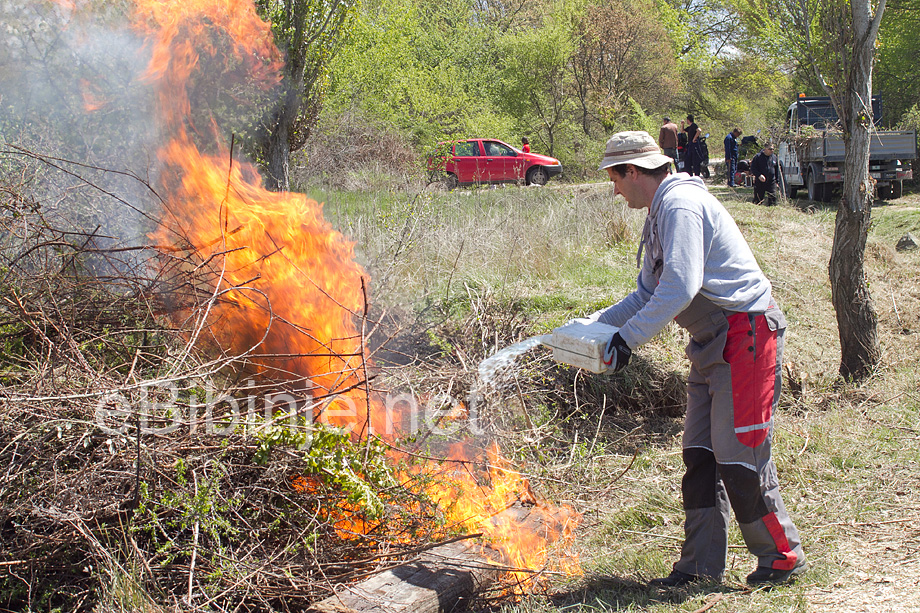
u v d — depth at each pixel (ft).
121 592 7.92
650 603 9.01
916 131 51.65
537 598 9.63
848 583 9.09
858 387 17.51
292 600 9.29
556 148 88.12
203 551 8.86
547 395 15.46
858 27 17.61
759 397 9.09
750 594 8.97
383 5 62.64
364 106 56.59
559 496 12.53
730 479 9.22
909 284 25.46
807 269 26.13
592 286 21.90
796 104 55.21
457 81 76.89
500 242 24.54
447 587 9.07
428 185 39.17
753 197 48.52
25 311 10.14
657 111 100.37
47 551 8.57
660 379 16.74
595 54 90.99
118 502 8.79
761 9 20.51
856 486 12.23
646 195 9.71
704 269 9.12
